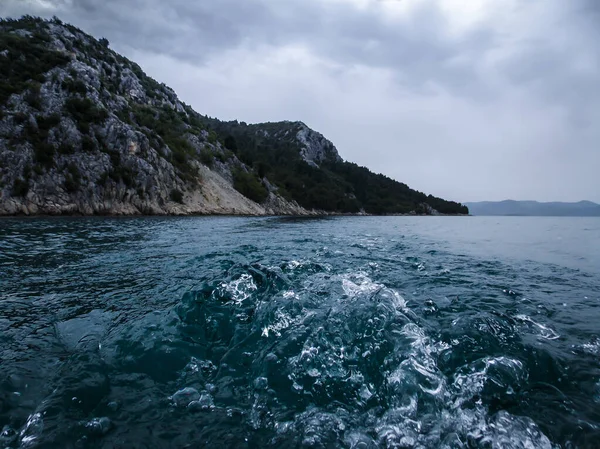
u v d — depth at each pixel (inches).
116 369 96.1
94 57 2760.8
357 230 731.4
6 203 1136.2
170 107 3061.0
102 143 1505.9
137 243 393.7
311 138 6451.8
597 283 212.1
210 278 198.2
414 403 80.9
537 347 108.9
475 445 68.5
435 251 356.2
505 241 510.0
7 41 1610.5
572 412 77.5
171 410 78.7
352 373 92.7
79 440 67.9
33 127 1291.8
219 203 2059.5
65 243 378.6
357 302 140.7
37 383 87.4
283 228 775.7
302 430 73.0
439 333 116.6
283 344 106.9
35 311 145.8
